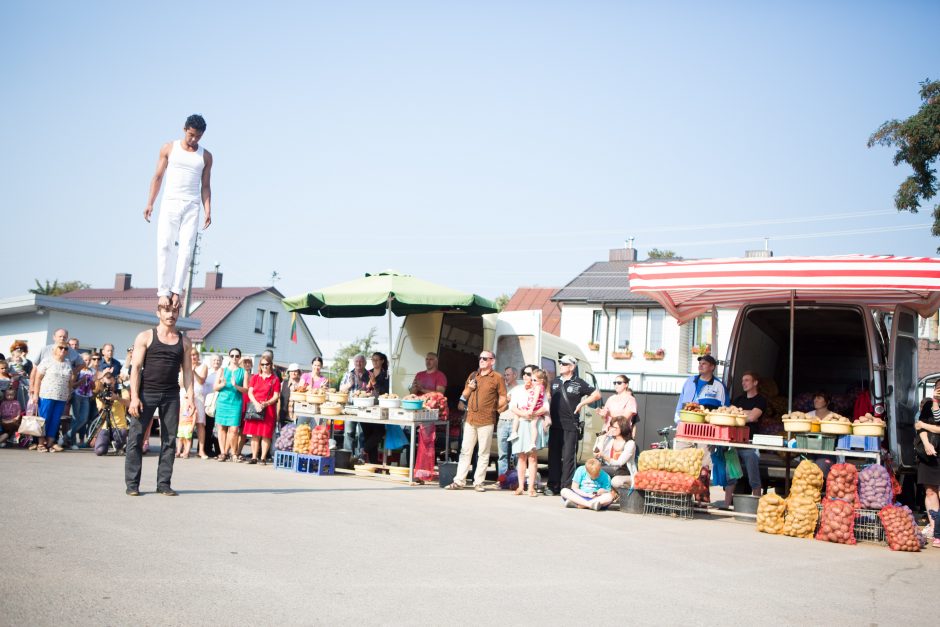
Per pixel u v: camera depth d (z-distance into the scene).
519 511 10.21
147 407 8.94
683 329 40.44
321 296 14.20
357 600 5.13
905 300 11.91
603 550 7.72
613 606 5.48
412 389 14.70
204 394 15.49
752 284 10.46
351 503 9.62
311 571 5.82
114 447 14.49
